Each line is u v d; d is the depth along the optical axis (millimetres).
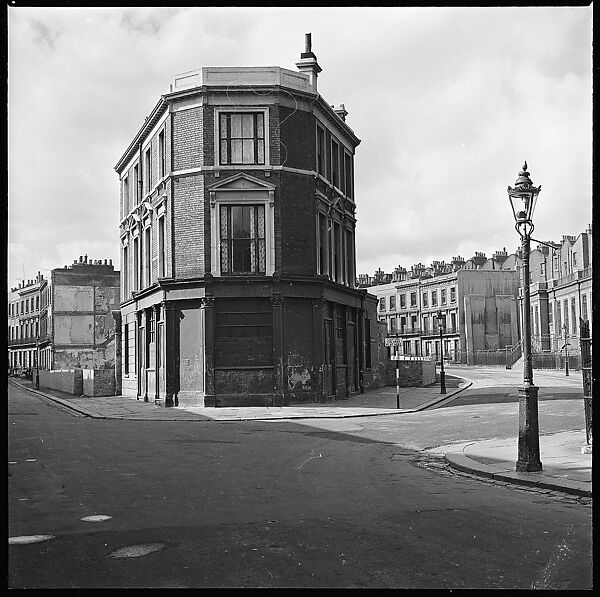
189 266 28328
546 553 6512
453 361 81312
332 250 32406
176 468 12469
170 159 28953
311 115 29500
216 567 6059
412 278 92750
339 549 6668
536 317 73562
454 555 6445
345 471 12148
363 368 35906
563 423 19594
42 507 8945
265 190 28188
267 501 9250
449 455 13578
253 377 27672
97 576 5820
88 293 68000
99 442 16938
